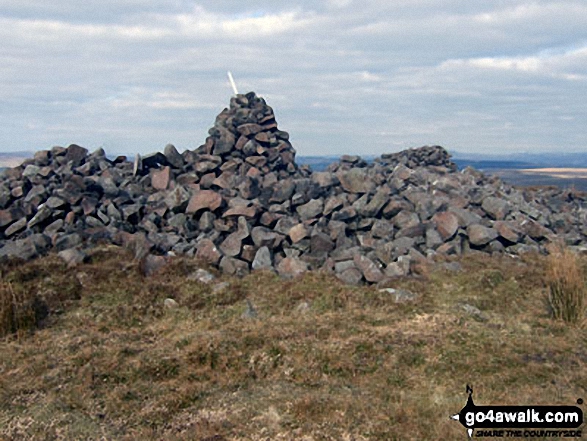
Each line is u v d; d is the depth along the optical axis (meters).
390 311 9.17
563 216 16.80
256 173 16.77
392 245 11.86
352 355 7.32
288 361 7.22
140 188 15.67
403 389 6.64
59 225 12.37
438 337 7.73
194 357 7.29
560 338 7.92
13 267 10.27
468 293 10.09
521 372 6.84
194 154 17.19
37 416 5.91
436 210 14.02
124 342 8.00
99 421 5.93
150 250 11.51
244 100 19.92
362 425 5.68
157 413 6.07
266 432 5.60
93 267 10.62
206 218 12.86
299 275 10.72
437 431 5.51
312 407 6.03
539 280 10.55
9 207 13.34
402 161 22.75
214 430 5.63
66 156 17.12
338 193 15.12
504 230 13.05
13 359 7.35
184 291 10.09
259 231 12.11
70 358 7.29
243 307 9.48
